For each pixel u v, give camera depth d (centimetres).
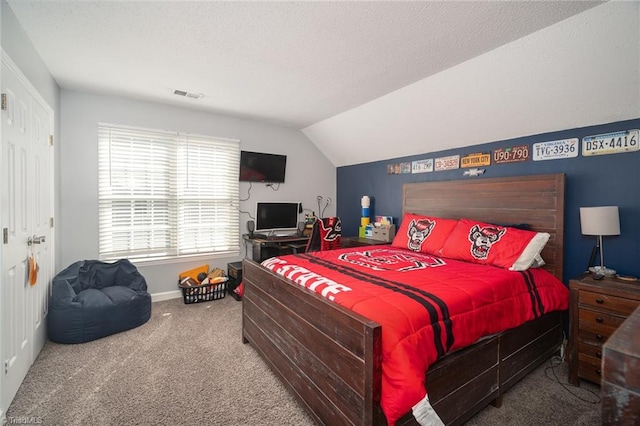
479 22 179
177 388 191
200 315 316
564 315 244
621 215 222
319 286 177
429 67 243
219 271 389
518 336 195
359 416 127
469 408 160
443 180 349
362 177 466
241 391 190
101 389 188
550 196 253
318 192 492
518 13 170
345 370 136
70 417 163
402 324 133
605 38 178
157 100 335
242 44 210
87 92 311
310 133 461
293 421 165
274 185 446
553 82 219
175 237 368
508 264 228
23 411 167
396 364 122
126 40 207
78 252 314
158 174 355
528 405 180
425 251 299
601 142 232
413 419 135
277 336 201
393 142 381
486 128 290
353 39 201
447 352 149
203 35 199
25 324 196
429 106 297
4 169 162
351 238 428
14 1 166
